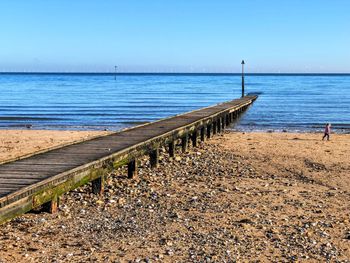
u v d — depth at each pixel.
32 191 10.16
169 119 27.62
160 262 9.27
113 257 9.49
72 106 65.81
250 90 120.31
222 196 14.59
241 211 12.94
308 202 14.09
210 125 29.34
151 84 169.75
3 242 10.20
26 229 11.07
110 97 88.50
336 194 15.17
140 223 11.76
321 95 96.19
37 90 117.31
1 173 11.95
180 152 23.55
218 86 150.00
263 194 14.95
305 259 9.58
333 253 9.94
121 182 16.20
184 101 77.25
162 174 17.81
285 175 18.11
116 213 12.61
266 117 48.84
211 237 10.77
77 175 12.29
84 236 10.73
